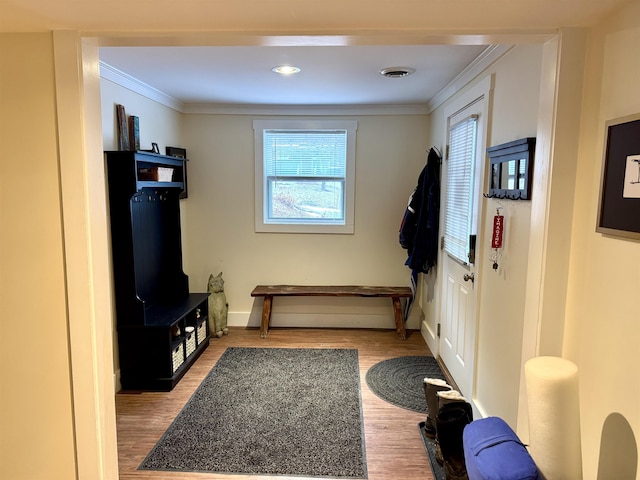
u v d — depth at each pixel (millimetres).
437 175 3572
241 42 1493
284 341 3906
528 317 1588
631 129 1133
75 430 1614
